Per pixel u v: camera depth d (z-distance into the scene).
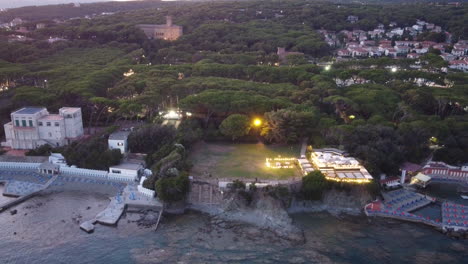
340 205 128.00
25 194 132.50
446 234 115.25
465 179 148.00
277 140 164.38
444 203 130.12
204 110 177.12
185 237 110.94
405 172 144.88
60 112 167.25
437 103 192.38
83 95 185.12
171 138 157.12
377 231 116.19
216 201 126.00
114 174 142.62
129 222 118.12
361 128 157.12
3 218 118.44
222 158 151.88
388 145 150.25
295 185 130.00
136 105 169.62
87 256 101.62
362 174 133.88
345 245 108.81
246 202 124.75
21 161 149.88
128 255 102.31
